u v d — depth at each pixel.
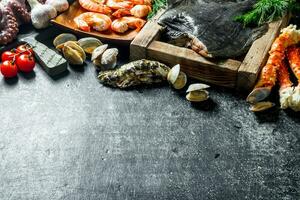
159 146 0.69
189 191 0.63
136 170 0.65
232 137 0.70
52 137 0.70
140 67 0.77
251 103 0.74
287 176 0.64
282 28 0.83
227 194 0.62
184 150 0.68
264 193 0.62
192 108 0.74
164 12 0.83
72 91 0.78
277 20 0.82
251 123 0.72
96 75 0.81
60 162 0.67
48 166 0.66
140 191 0.63
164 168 0.66
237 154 0.67
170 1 0.85
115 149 0.68
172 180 0.64
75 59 0.82
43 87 0.79
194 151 0.68
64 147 0.69
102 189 0.63
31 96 0.77
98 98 0.76
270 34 0.79
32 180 0.64
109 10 0.89
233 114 0.73
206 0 0.85
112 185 0.64
